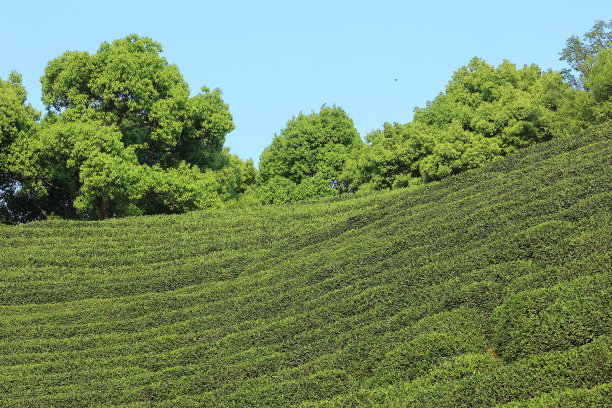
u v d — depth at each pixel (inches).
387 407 580.1
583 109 1549.0
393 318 776.3
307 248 1269.7
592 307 571.2
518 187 1085.1
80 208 1683.1
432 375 614.5
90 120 1764.3
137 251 1400.1
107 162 1612.9
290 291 1031.0
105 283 1223.5
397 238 1084.5
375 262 1029.8
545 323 590.6
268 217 1603.1
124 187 1674.5
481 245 882.1
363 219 1315.2
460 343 655.8
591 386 498.6
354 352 740.7
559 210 874.8
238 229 1523.1
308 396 705.0
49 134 1660.9
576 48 2133.4
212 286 1192.2
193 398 775.1
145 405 780.0
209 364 867.4
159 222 1579.7
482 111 1739.7
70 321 1067.3
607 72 1485.0
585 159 1075.3
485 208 1008.2
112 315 1090.1
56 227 1487.5
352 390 679.7
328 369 731.4
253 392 740.7
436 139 1721.2
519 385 527.2
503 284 724.0
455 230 996.6
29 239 1413.6
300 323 892.6
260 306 1017.5
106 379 867.4
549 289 638.5
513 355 601.6
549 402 474.3
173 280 1229.7
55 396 808.3
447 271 834.8
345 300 898.7
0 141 1712.6
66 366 900.6
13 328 1019.9
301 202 1803.6
